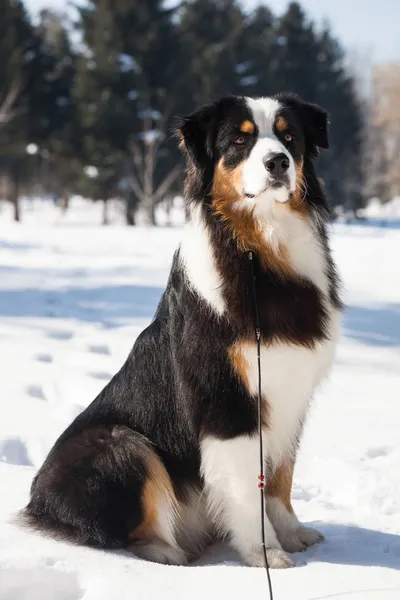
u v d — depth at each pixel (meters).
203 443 3.69
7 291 12.25
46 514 3.72
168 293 3.98
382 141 66.62
